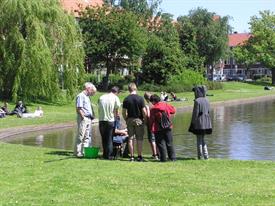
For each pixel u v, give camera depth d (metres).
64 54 42.97
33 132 30.22
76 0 93.62
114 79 74.50
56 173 13.34
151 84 74.31
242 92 83.50
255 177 12.88
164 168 14.18
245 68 153.50
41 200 10.41
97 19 66.56
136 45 66.62
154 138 16.41
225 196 10.71
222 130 31.94
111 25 65.31
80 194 10.95
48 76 40.72
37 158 16.23
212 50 112.38
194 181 12.30
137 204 10.05
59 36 42.66
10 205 10.00
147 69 75.38
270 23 117.50
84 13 67.00
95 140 26.81
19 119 34.28
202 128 15.89
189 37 97.00
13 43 40.47
